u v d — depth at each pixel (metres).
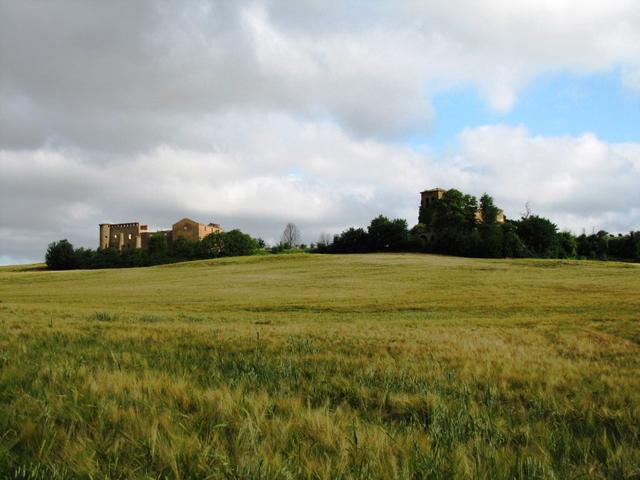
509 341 16.03
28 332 12.84
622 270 75.69
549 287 55.69
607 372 9.14
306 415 4.96
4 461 3.74
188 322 23.08
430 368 8.83
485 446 4.38
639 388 7.35
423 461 3.90
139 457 3.91
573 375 8.45
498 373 8.38
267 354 10.17
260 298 49.41
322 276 73.81
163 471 3.75
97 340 11.71
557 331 20.11
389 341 13.81
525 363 10.02
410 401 6.12
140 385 6.08
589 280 62.34
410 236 139.00
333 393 6.73
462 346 13.02
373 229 139.38
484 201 143.12
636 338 18.25
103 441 4.18
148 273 88.25
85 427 4.48
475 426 5.03
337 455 4.00
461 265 84.31
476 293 51.56
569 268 79.44
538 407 5.94
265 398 5.62
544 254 125.06
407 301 44.41
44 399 5.29
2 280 81.81
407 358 10.22
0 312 22.34
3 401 5.50
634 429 5.00
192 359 9.19
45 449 4.00
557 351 13.64
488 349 12.63
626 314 31.02
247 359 8.94
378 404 6.16
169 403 5.33
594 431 5.06
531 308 37.69
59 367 7.02
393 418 5.75
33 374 6.79
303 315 33.81
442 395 6.54
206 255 146.50
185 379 6.84
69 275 88.12
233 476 3.65
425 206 166.75
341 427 4.73
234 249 149.00
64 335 12.58
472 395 6.52
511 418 5.52
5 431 4.41
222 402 5.29
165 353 9.74
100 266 139.75
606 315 30.05
